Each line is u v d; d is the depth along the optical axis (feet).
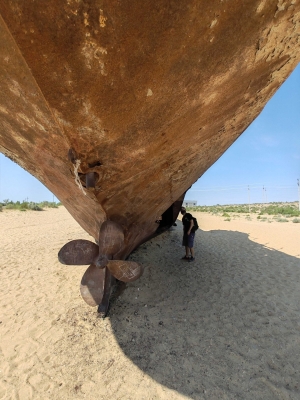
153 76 4.89
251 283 14.98
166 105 5.69
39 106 5.16
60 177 8.15
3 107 5.84
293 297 13.12
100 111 5.19
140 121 5.82
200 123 7.11
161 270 16.83
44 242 26.81
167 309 11.84
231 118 8.13
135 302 12.41
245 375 7.86
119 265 9.17
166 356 8.77
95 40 4.01
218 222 43.45
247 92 7.00
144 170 7.77
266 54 5.73
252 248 23.95
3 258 20.48
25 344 9.45
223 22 4.45
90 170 6.56
